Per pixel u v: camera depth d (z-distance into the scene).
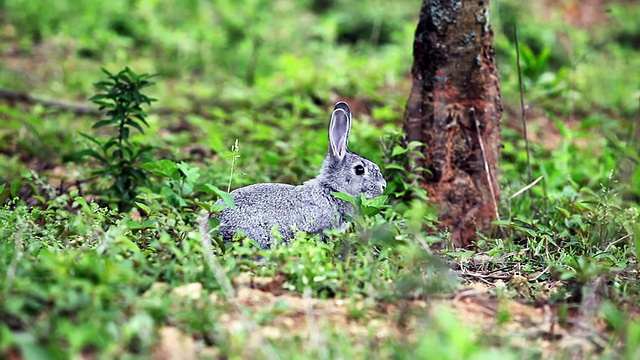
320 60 24.69
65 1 27.67
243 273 9.66
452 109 12.84
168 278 9.05
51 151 16.98
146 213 12.01
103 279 8.19
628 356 7.73
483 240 11.91
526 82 18.38
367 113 20.00
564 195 12.89
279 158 15.33
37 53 24.69
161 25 27.36
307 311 8.48
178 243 10.16
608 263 10.48
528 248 11.30
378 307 8.98
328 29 26.44
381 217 10.74
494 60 13.03
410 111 13.09
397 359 7.51
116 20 27.16
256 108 20.27
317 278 9.24
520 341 8.45
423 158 12.92
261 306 8.80
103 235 9.73
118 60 24.16
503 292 9.70
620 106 21.89
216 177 13.95
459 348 7.19
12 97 20.30
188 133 18.67
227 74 24.33
